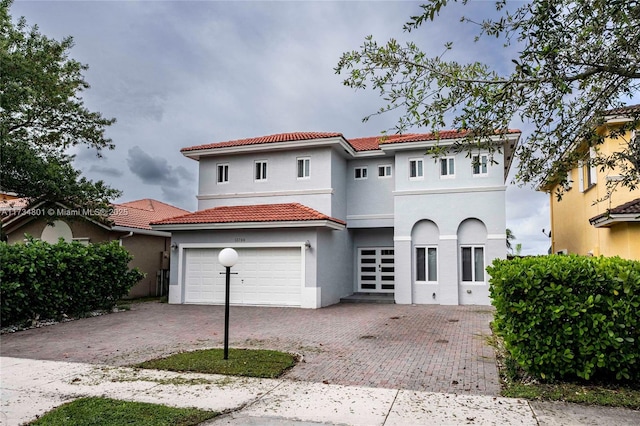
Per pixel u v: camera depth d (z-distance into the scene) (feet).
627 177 20.13
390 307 57.36
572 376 22.70
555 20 14.88
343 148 64.64
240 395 21.21
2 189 56.95
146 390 22.06
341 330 39.73
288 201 65.10
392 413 18.71
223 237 60.44
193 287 61.41
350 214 69.97
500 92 15.72
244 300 59.21
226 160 69.10
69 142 64.80
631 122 19.15
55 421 17.80
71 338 36.42
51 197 61.52
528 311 22.08
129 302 63.98
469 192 60.75
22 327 40.75
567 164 18.43
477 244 60.34
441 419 17.95
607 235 46.16
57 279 45.42
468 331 38.99
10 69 53.42
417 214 62.59
